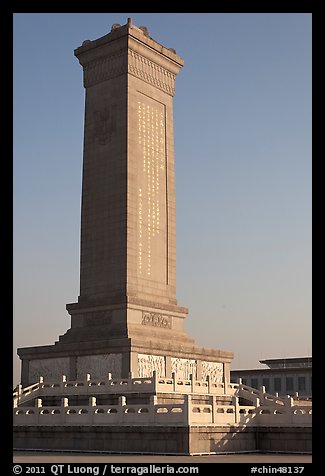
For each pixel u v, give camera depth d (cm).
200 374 8862
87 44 9525
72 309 8931
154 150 9344
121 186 8875
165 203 9362
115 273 8706
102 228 8938
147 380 6569
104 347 8162
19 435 5625
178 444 4716
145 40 9369
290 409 5216
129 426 4991
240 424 5134
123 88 9138
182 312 9194
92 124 9344
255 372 13438
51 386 7094
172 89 9825
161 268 9138
